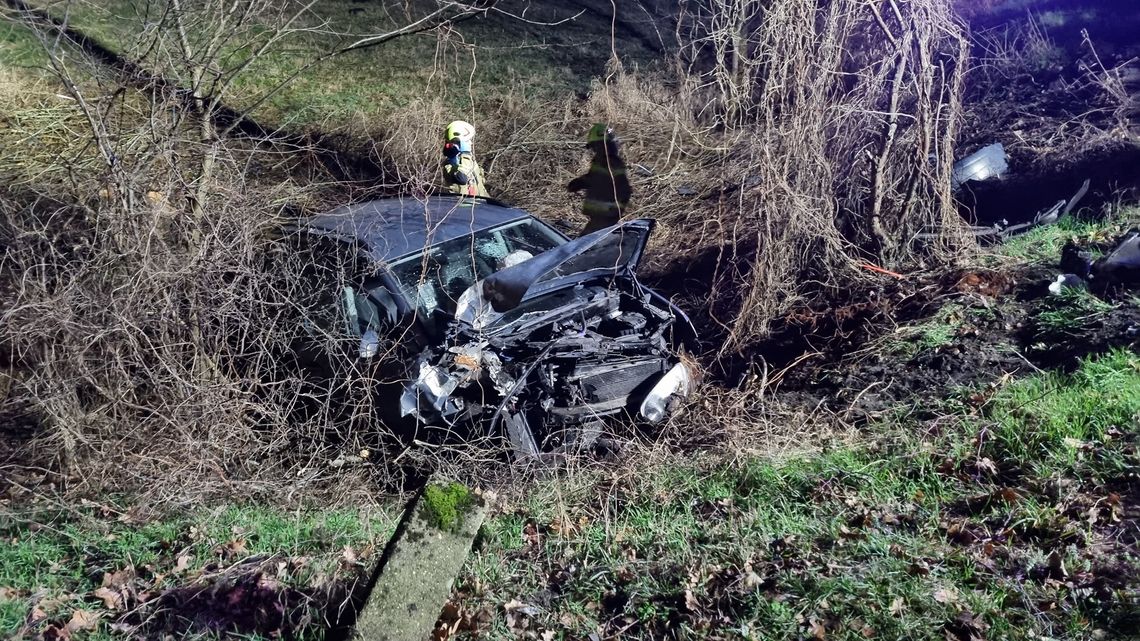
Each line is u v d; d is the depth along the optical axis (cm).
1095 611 375
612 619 413
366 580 425
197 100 622
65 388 532
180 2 609
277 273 586
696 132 1041
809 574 420
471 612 416
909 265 749
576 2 1512
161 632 404
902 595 398
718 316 770
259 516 517
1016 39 1038
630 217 943
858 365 640
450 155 823
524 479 544
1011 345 610
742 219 823
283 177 759
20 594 431
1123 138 806
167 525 509
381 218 668
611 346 589
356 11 1478
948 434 521
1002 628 371
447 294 598
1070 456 472
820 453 533
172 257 557
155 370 555
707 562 445
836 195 775
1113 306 605
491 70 1309
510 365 564
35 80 1009
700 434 589
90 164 589
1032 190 812
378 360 575
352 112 1161
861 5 716
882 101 750
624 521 493
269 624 409
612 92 1155
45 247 571
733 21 807
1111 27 1031
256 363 570
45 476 559
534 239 688
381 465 569
